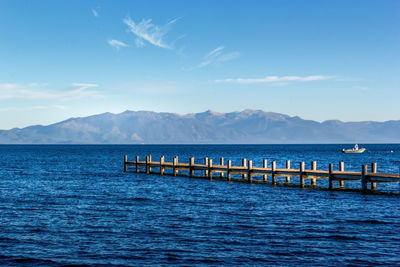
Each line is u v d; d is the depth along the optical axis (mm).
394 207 27266
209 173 46062
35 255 16938
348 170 64312
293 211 26031
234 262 16047
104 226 21781
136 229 21094
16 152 170375
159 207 27781
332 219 23453
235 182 43625
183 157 121875
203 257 16609
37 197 32688
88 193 35250
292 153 157250
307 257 16578
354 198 31281
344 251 17281
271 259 16359
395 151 175125
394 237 19406
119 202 30062
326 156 124250
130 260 16312
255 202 29812
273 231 20609
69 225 22062
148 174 55031
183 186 40500
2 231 20781
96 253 17172
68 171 61656
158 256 16750
